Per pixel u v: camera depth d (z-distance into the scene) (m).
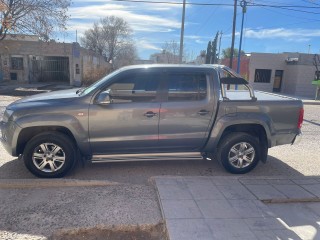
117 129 4.69
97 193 4.07
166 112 4.77
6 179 4.40
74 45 26.81
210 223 3.37
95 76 30.75
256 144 5.05
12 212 3.54
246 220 3.48
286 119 5.12
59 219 3.41
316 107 17.20
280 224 3.46
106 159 4.77
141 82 4.75
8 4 18.75
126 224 3.35
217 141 4.96
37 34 20.52
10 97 16.11
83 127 4.59
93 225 3.31
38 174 4.61
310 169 5.52
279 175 5.14
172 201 3.83
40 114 4.47
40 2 19.89
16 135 4.48
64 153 4.60
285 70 29.50
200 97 4.88
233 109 4.93
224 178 4.66
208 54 33.31
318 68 27.66
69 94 4.97
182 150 5.05
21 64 26.61
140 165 5.42
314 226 3.48
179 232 3.18
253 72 29.14
